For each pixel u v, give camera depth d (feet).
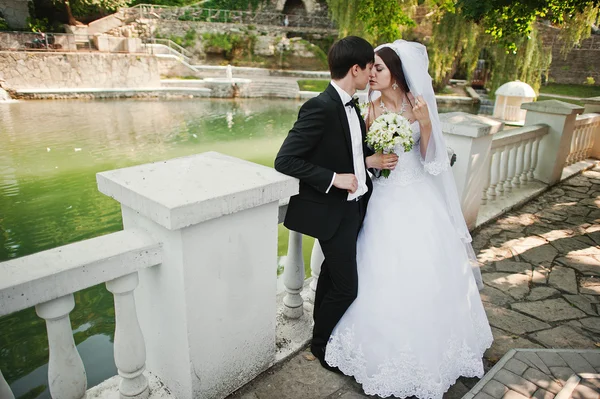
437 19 66.85
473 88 92.22
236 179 5.67
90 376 10.66
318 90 78.95
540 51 64.80
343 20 56.29
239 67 87.66
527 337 8.15
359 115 6.44
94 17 89.66
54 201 25.17
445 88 86.99
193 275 5.20
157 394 6.06
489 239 12.84
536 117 17.83
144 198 4.89
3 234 21.08
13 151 34.71
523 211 15.28
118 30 84.99
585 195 17.10
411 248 6.66
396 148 7.12
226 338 6.00
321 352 7.04
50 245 20.08
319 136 5.84
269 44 92.63
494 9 21.76
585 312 9.06
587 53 94.89
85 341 12.25
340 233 6.33
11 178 28.73
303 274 7.93
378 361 6.40
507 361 7.14
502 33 24.25
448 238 7.05
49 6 81.97
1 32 66.03
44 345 12.31
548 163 17.75
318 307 7.32
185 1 103.04
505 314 8.92
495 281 10.31
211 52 90.79
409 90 7.14
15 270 4.31
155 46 79.36
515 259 11.51
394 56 6.82
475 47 68.85
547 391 6.47
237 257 5.73
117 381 6.20
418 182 7.29
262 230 5.98
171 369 5.95
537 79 66.74
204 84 72.13
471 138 11.36
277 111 60.49
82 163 32.19
